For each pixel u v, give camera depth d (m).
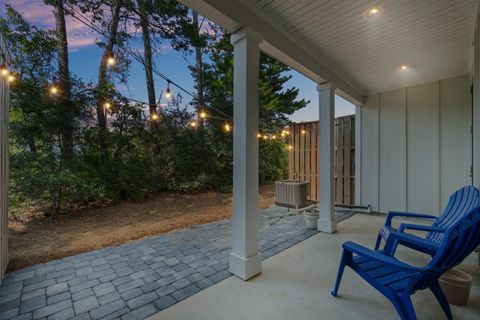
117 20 6.08
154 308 1.80
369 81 4.28
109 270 2.42
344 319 1.67
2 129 2.29
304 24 2.51
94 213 4.90
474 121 2.75
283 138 9.52
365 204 5.01
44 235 3.58
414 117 4.47
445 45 2.95
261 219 4.43
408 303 1.46
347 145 5.33
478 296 1.92
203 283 2.15
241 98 2.28
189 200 6.45
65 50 5.10
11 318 1.70
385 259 1.58
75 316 1.72
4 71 2.25
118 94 5.71
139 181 5.98
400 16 2.37
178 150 6.91
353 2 2.16
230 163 8.10
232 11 2.07
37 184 4.09
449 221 2.44
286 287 2.09
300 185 5.10
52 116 4.55
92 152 5.24
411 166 4.50
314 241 3.25
